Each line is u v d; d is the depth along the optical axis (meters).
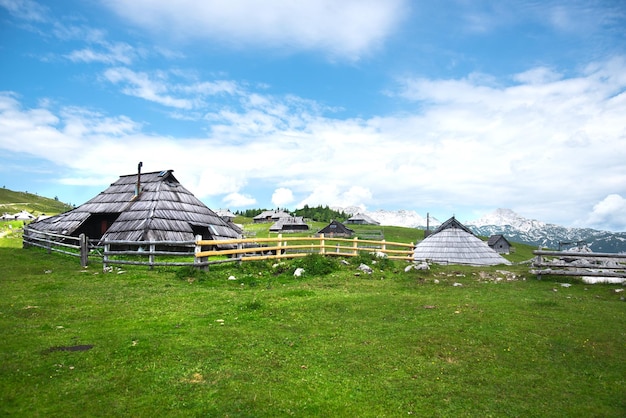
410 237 117.38
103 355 9.40
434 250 43.00
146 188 34.44
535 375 9.16
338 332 11.81
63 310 13.10
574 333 11.80
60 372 8.46
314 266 21.64
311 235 112.44
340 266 22.86
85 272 20.12
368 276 21.42
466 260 41.00
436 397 8.12
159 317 12.67
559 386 8.66
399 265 26.22
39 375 8.30
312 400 7.84
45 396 7.50
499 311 14.20
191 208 33.84
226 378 8.56
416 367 9.48
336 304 14.81
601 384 8.77
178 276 19.20
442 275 22.67
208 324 12.09
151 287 17.08
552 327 12.34
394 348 10.62
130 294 15.70
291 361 9.66
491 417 7.43
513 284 20.30
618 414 7.57
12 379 8.05
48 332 10.81
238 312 13.55
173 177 36.72
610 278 20.50
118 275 19.45
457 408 7.73
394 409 7.63
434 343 10.96
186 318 12.64
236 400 7.67
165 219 30.88
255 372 8.94
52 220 35.56
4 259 23.91
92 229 34.78
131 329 11.34
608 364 9.77
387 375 9.05
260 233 118.06
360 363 9.66
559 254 21.80
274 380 8.60
